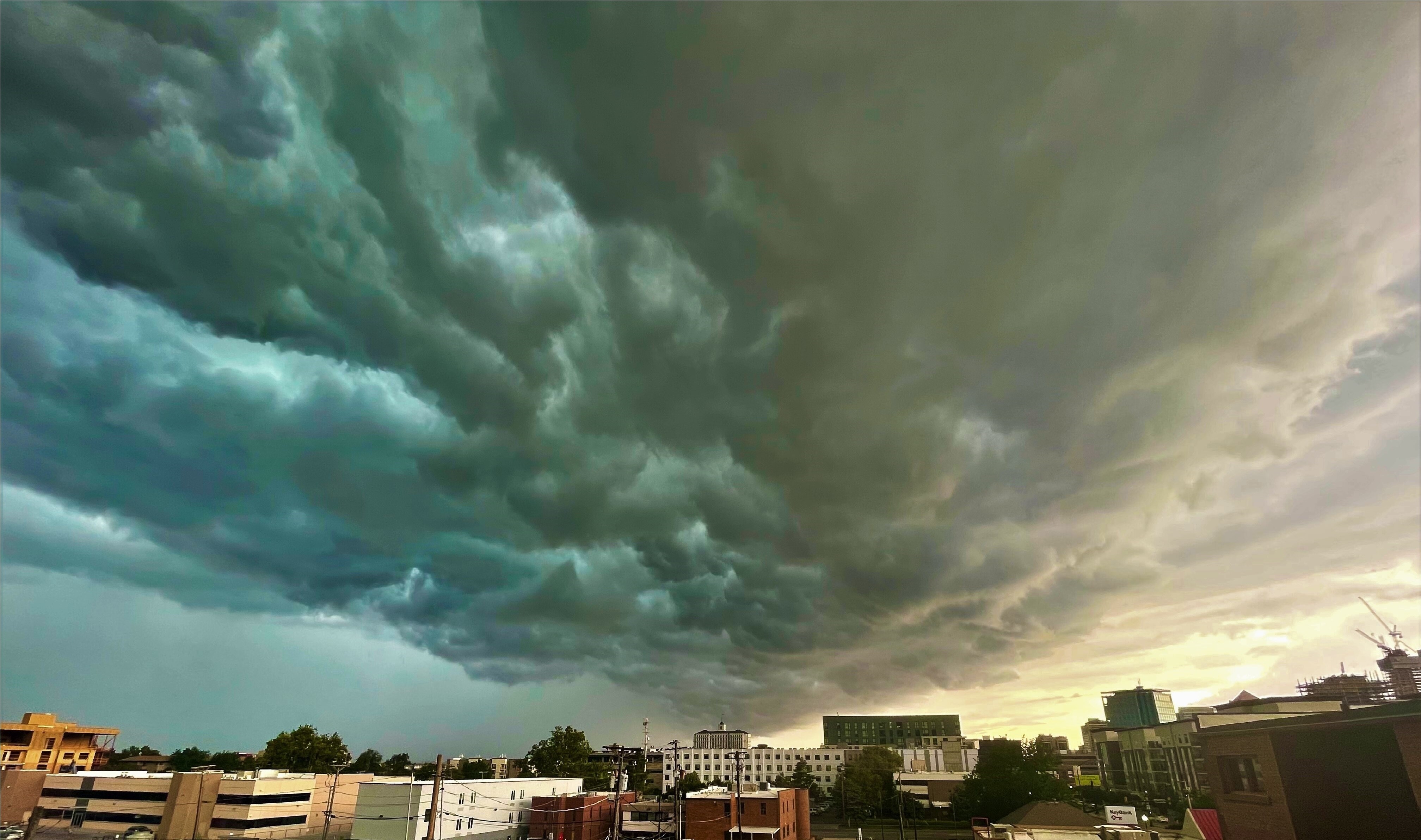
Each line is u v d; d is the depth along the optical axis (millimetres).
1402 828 28328
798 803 88000
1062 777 156750
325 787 89312
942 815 137750
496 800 83750
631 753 71438
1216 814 52094
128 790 79750
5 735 118750
